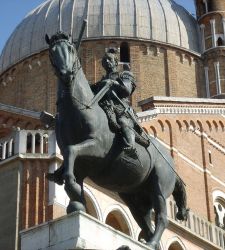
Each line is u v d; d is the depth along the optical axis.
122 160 11.04
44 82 44.78
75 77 10.62
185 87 45.88
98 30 44.88
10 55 48.00
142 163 11.42
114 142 10.99
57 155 25.00
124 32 45.12
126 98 11.88
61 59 10.27
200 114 39.81
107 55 12.09
